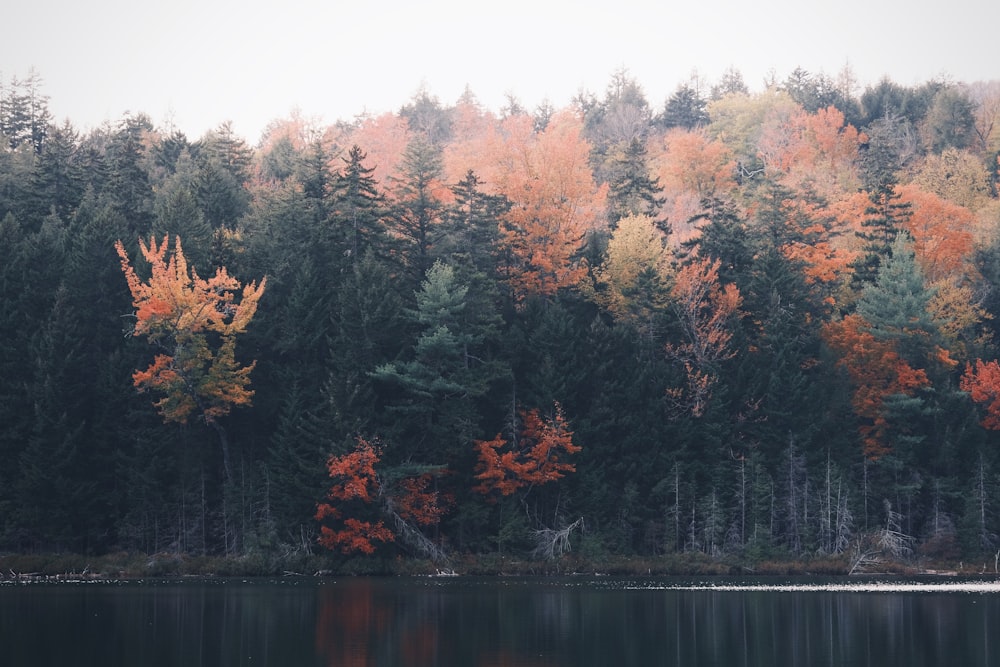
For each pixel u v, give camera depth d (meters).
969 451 96.75
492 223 99.75
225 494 87.69
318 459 85.69
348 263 96.12
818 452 94.69
